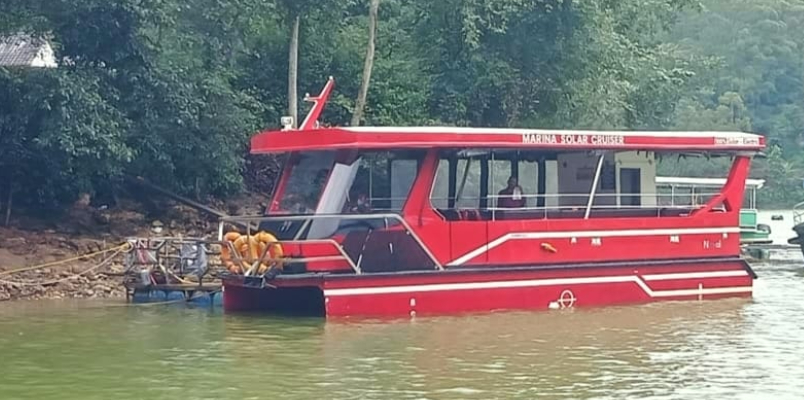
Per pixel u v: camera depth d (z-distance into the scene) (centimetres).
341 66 3638
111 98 2864
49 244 2805
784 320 2062
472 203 2156
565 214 2242
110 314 2130
